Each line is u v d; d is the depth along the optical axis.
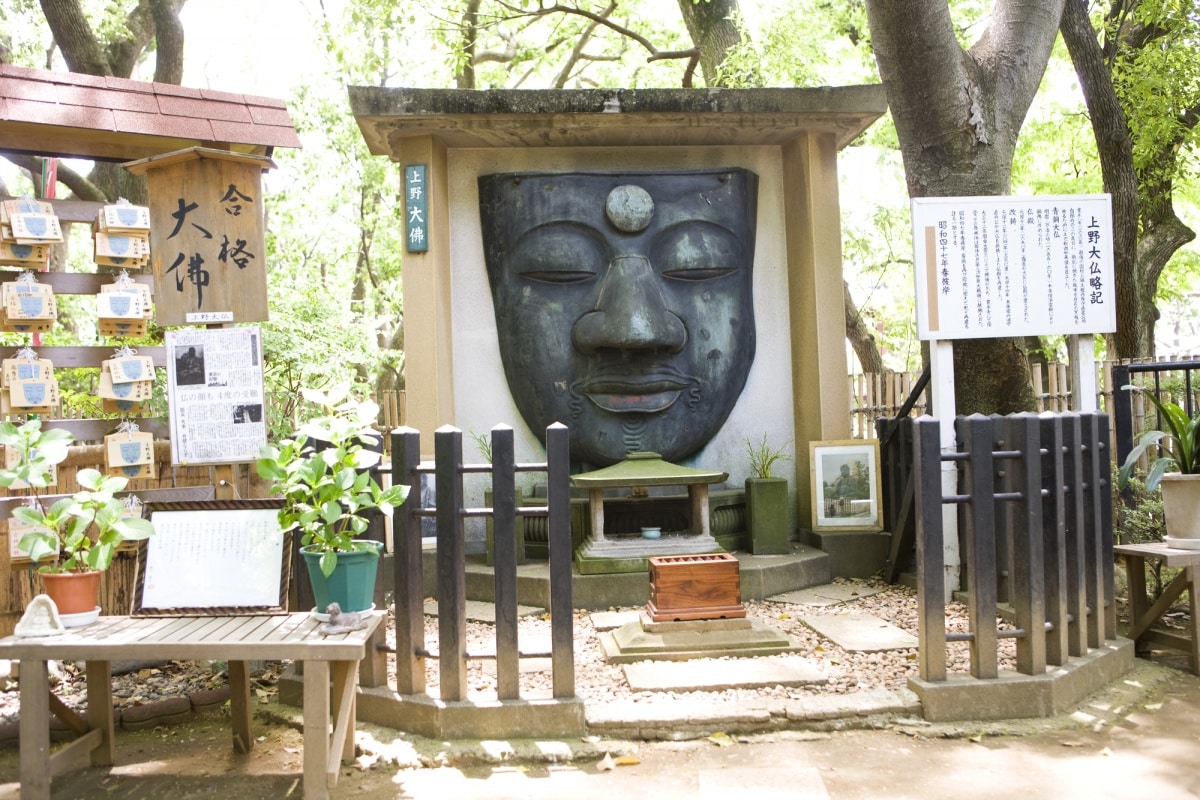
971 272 5.41
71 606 3.38
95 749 3.65
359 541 3.50
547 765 3.53
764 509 6.18
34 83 4.17
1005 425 4.05
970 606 3.95
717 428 6.57
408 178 6.28
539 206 6.30
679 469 5.72
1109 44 10.31
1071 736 3.68
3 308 4.11
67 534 3.52
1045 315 5.43
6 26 11.30
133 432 4.34
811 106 6.16
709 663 4.33
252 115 4.63
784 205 6.83
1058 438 4.07
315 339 8.79
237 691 3.73
